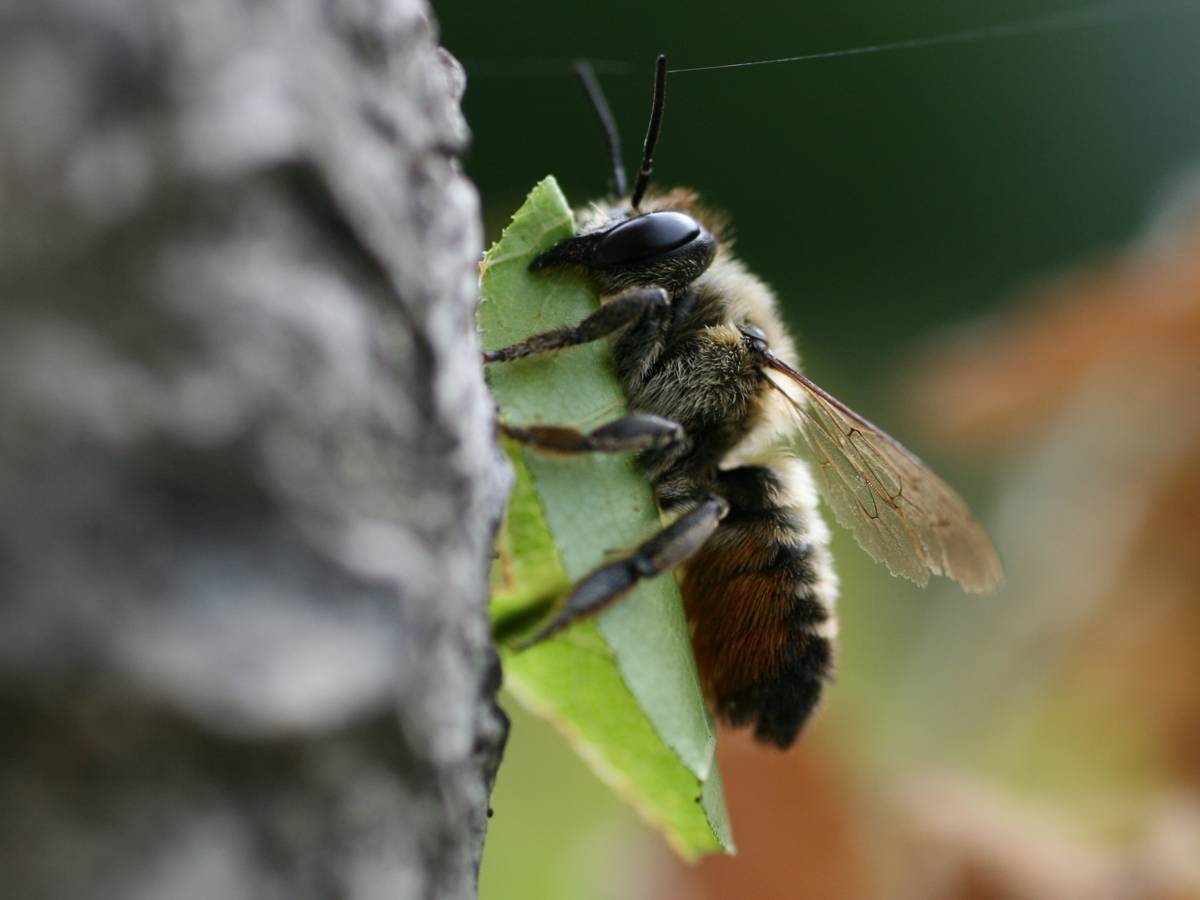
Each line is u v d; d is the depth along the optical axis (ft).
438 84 0.15
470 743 0.15
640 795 0.19
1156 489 0.24
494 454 0.16
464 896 0.15
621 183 0.22
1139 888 0.22
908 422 0.38
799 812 0.22
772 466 0.22
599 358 0.18
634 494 0.18
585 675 0.18
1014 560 0.25
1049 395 0.25
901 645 0.31
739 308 0.21
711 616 0.21
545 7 0.38
